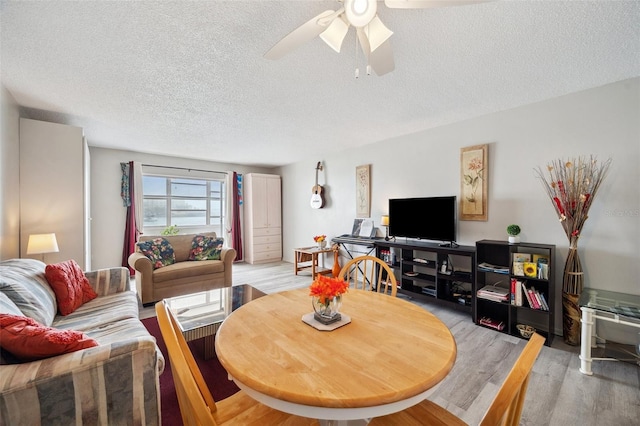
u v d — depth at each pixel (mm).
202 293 2764
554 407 1616
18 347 1069
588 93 2438
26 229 2807
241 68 2090
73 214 3031
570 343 2359
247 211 6266
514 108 2881
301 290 1754
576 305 2334
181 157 5520
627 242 2254
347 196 4852
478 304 2832
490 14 1510
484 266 2814
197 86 2377
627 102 2254
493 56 1932
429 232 3377
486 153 3070
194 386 645
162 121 3281
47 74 2162
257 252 6086
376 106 2854
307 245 5789
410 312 1370
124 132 3730
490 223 3068
